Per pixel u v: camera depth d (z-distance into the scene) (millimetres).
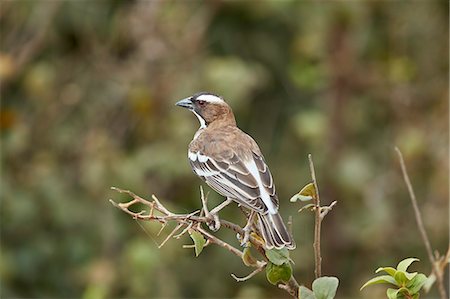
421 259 15555
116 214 14250
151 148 14531
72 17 15430
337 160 15828
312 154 15977
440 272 6727
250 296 13734
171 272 13727
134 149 15195
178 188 14648
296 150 16281
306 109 16547
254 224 7824
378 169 16203
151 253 13508
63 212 14180
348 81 16172
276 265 7016
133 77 15062
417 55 16922
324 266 15578
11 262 13742
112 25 15508
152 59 15070
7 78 14672
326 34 16016
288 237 7258
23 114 15156
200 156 9109
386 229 15633
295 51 16000
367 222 15656
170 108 14930
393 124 16438
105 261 13820
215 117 10039
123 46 15672
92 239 14211
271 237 7195
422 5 16562
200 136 9438
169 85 14953
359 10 15547
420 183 15875
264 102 16500
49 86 14984
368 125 16500
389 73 16250
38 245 14094
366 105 16453
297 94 16547
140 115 14906
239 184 8578
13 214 14023
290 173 15844
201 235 6980
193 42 15195
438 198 15547
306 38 15898
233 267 14602
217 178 8805
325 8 15602
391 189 15836
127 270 13570
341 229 15680
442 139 15961
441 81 16531
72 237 14211
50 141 14953
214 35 16047
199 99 10117
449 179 15461
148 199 14281
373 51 16547
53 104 15086
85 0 15492
